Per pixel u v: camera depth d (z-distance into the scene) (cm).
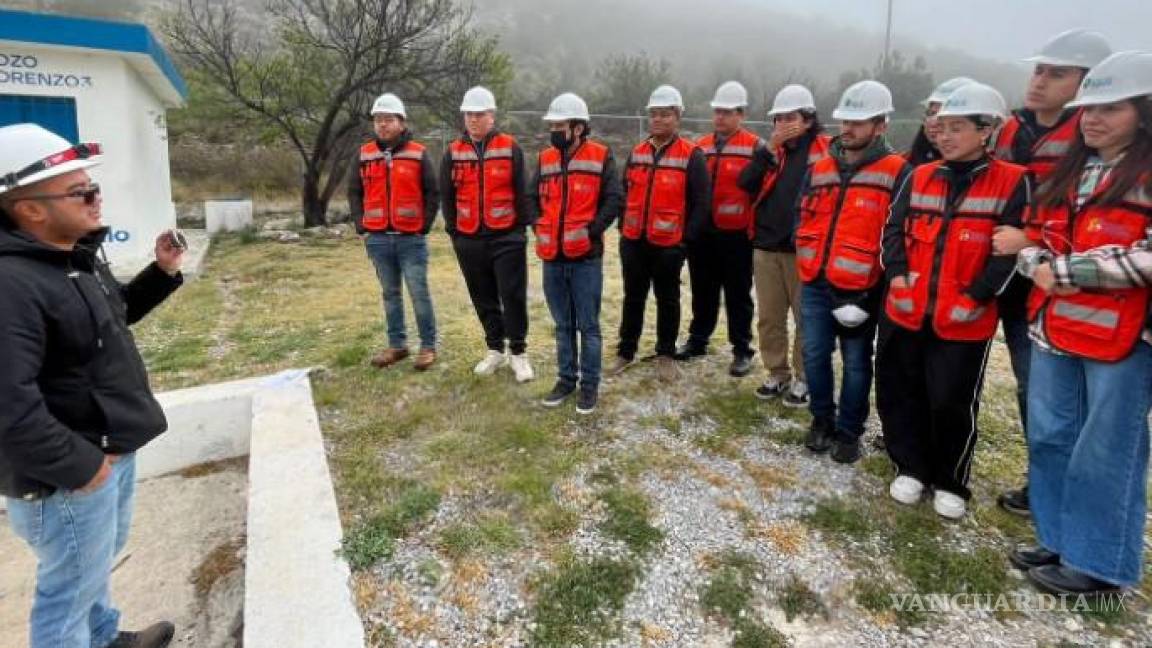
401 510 291
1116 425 228
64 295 168
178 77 999
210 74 1187
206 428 376
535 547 271
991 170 267
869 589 253
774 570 261
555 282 386
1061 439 251
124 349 187
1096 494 238
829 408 354
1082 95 217
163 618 254
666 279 435
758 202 400
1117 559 238
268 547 250
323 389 427
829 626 237
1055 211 237
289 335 568
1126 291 218
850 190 317
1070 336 233
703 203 404
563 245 369
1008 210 261
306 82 1208
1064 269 223
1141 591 254
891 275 292
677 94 397
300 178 1603
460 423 380
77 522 177
